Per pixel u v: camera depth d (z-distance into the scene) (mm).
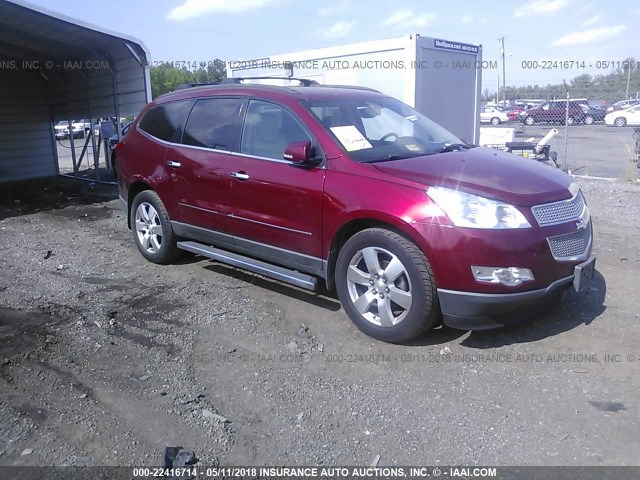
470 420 3213
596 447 2951
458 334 4234
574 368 3709
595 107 35594
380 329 4086
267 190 4613
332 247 4293
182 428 3164
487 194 3686
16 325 4488
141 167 5988
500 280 3609
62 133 24828
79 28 10070
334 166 4242
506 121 36562
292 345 4141
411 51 9617
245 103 5039
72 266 6172
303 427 3178
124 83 11906
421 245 3740
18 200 11055
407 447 3000
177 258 6203
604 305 4660
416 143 4801
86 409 3338
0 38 11086
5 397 3451
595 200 8836
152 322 4566
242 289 5297
